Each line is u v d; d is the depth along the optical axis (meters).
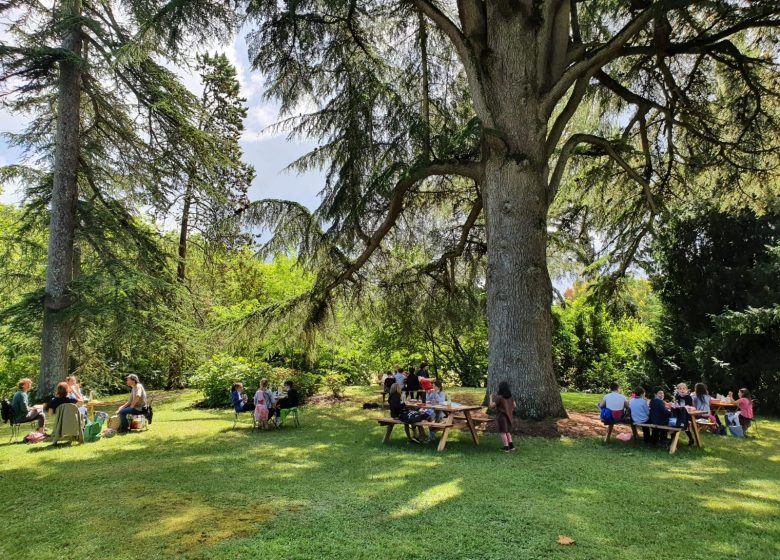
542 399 10.83
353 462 7.99
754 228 17.11
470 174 12.70
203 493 6.30
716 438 10.48
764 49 13.35
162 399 19.44
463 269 17.72
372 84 13.33
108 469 7.65
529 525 5.10
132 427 11.38
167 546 4.67
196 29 11.77
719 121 13.97
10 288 18.36
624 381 20.34
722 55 13.43
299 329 16.30
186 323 18.00
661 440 9.45
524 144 11.50
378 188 12.29
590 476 7.04
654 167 15.70
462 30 13.27
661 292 19.23
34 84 15.77
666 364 18.83
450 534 4.86
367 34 14.46
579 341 24.38
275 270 27.94
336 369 21.50
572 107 12.52
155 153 18.12
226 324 16.00
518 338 11.00
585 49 12.50
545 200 11.85
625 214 16.05
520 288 11.12
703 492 6.36
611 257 16.44
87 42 17.50
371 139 13.52
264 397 11.48
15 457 8.64
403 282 16.67
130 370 23.11
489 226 11.70
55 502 6.04
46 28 15.95
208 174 18.75
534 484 6.59
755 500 6.07
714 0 10.98
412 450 8.89
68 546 4.73
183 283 19.41
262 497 6.09
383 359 23.14
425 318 17.19
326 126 13.89
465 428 10.69
